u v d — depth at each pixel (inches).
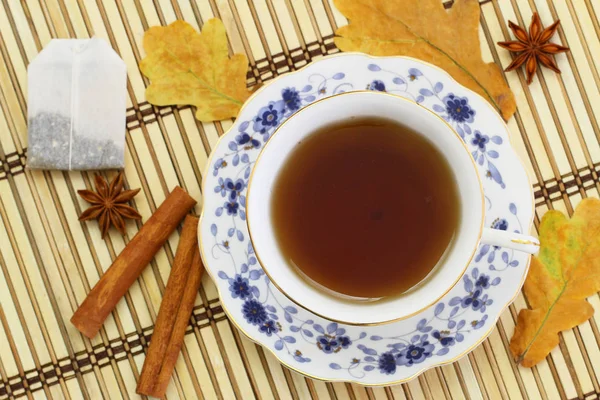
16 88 20.7
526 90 20.6
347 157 19.2
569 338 20.6
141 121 20.6
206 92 20.5
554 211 20.5
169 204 20.1
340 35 20.5
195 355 20.6
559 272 20.5
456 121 19.4
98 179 20.4
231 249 19.6
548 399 20.5
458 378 20.6
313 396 20.6
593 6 20.6
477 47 20.4
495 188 19.4
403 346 19.7
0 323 20.6
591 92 20.6
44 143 20.3
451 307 19.6
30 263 20.6
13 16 20.6
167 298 20.3
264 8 20.7
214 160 19.5
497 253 19.4
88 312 20.2
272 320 19.7
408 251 19.2
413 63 19.3
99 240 20.6
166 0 20.6
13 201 20.6
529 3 20.6
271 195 19.2
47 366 20.6
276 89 19.4
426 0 20.4
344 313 18.5
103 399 20.5
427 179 19.0
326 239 19.4
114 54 20.4
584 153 20.6
